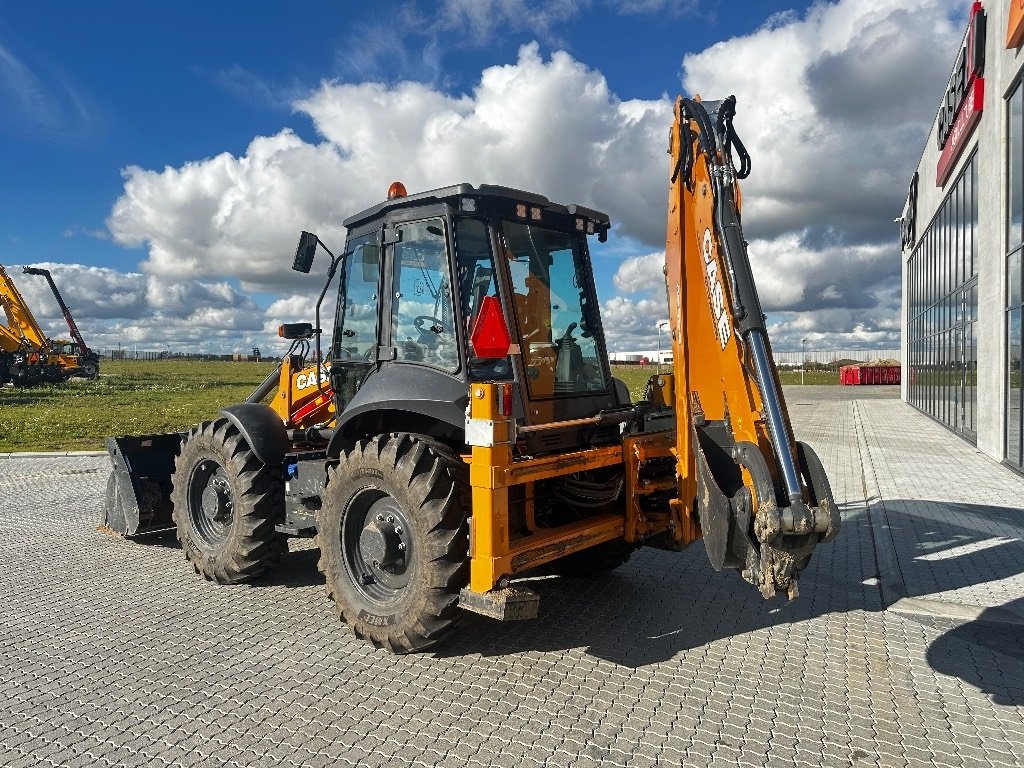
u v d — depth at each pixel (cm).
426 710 334
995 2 1165
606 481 477
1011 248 1097
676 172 372
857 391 3772
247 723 323
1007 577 526
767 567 296
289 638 425
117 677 372
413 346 439
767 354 313
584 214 479
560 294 483
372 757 294
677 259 375
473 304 425
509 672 376
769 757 294
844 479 977
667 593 503
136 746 304
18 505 829
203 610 475
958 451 1252
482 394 365
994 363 1146
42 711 335
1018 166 1057
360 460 407
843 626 441
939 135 1677
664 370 504
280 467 522
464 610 431
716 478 379
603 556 507
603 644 412
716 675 372
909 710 334
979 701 344
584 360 497
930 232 1919
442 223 422
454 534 377
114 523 645
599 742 305
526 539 392
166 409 2133
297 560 594
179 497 551
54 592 513
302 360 581
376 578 418
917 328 2248
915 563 564
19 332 3086
